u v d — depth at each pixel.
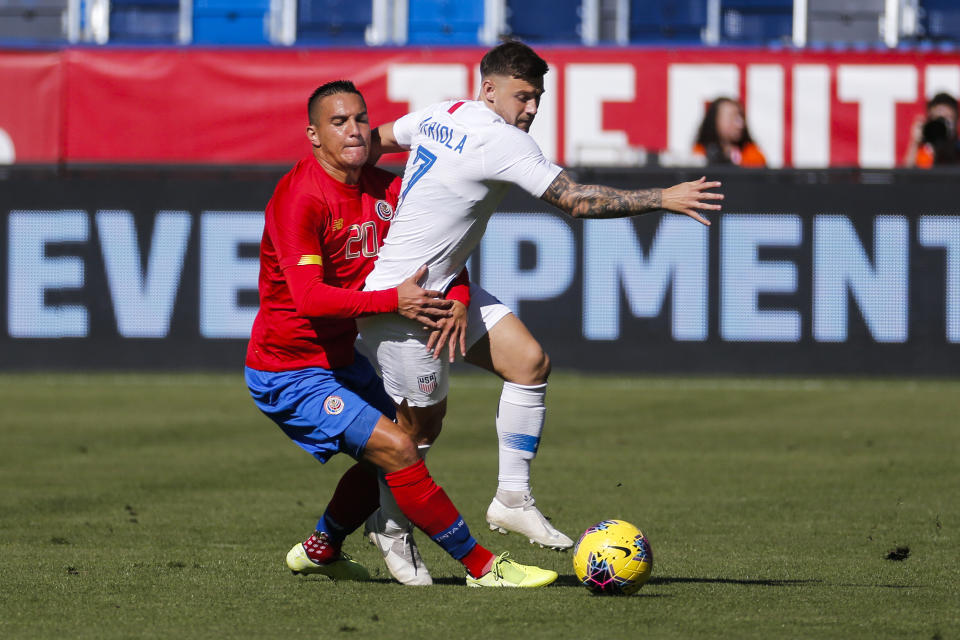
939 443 36.94
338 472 31.81
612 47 59.22
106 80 59.78
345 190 18.12
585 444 36.62
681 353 52.47
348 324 18.27
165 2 66.31
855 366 52.00
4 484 29.62
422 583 18.52
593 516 25.48
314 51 59.34
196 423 41.16
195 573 19.42
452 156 17.97
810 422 41.44
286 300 17.89
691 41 65.00
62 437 37.94
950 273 51.44
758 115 58.91
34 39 66.00
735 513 25.91
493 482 30.05
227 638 15.01
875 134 58.69
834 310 51.94
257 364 18.31
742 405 45.66
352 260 18.45
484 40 65.50
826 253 51.84
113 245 53.72
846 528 24.17
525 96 18.50
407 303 17.53
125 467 32.41
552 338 52.84
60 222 53.81
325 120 17.72
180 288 53.66
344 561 19.23
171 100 59.62
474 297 19.41
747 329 52.25
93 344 53.94
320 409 17.83
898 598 17.45
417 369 18.52
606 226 52.41
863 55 58.59
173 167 53.47
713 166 51.97
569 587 18.25
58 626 15.69
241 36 66.12
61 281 53.88
